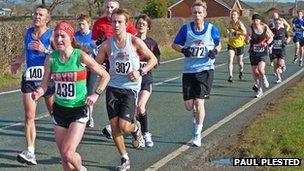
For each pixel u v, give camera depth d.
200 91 8.52
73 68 6.01
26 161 7.48
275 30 16.67
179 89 15.51
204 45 8.43
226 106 12.47
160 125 10.37
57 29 5.98
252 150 7.96
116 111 7.19
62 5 38.59
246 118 10.92
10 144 8.75
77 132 6.00
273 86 15.93
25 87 7.39
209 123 10.45
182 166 7.51
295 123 9.73
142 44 7.17
